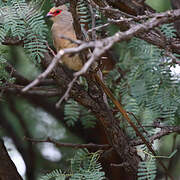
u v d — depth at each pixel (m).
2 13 6.45
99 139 9.77
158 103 7.58
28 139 7.35
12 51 8.97
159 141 8.75
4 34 6.35
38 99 9.96
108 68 9.05
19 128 9.97
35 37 6.38
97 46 3.82
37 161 9.70
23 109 10.15
